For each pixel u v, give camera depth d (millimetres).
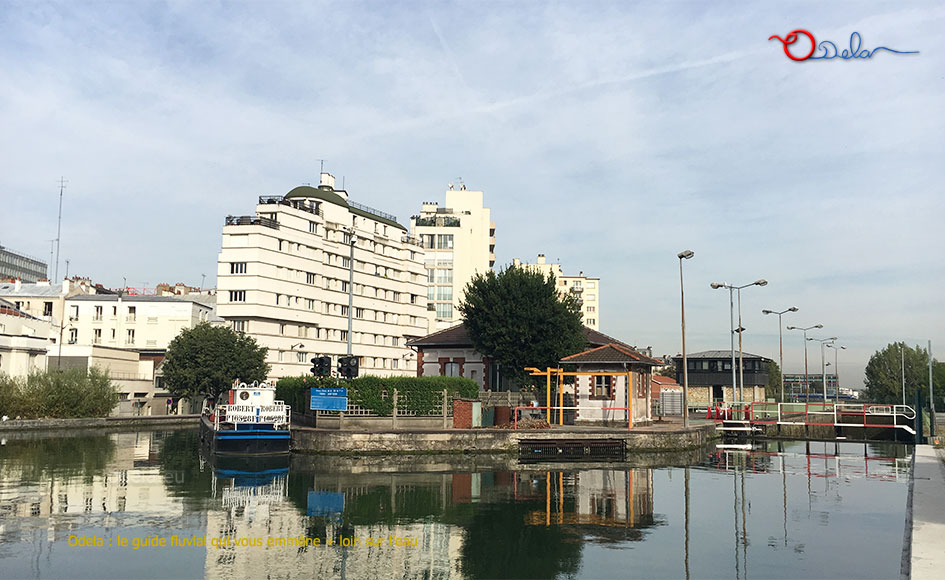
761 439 54312
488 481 27594
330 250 96500
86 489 24484
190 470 30531
